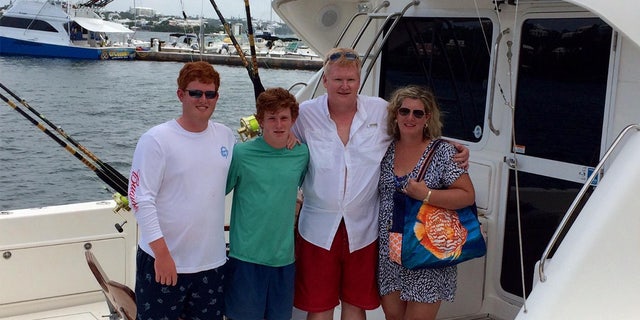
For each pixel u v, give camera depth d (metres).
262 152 2.77
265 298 2.87
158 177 2.61
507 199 3.52
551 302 2.42
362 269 2.95
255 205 2.78
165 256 2.58
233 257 2.85
